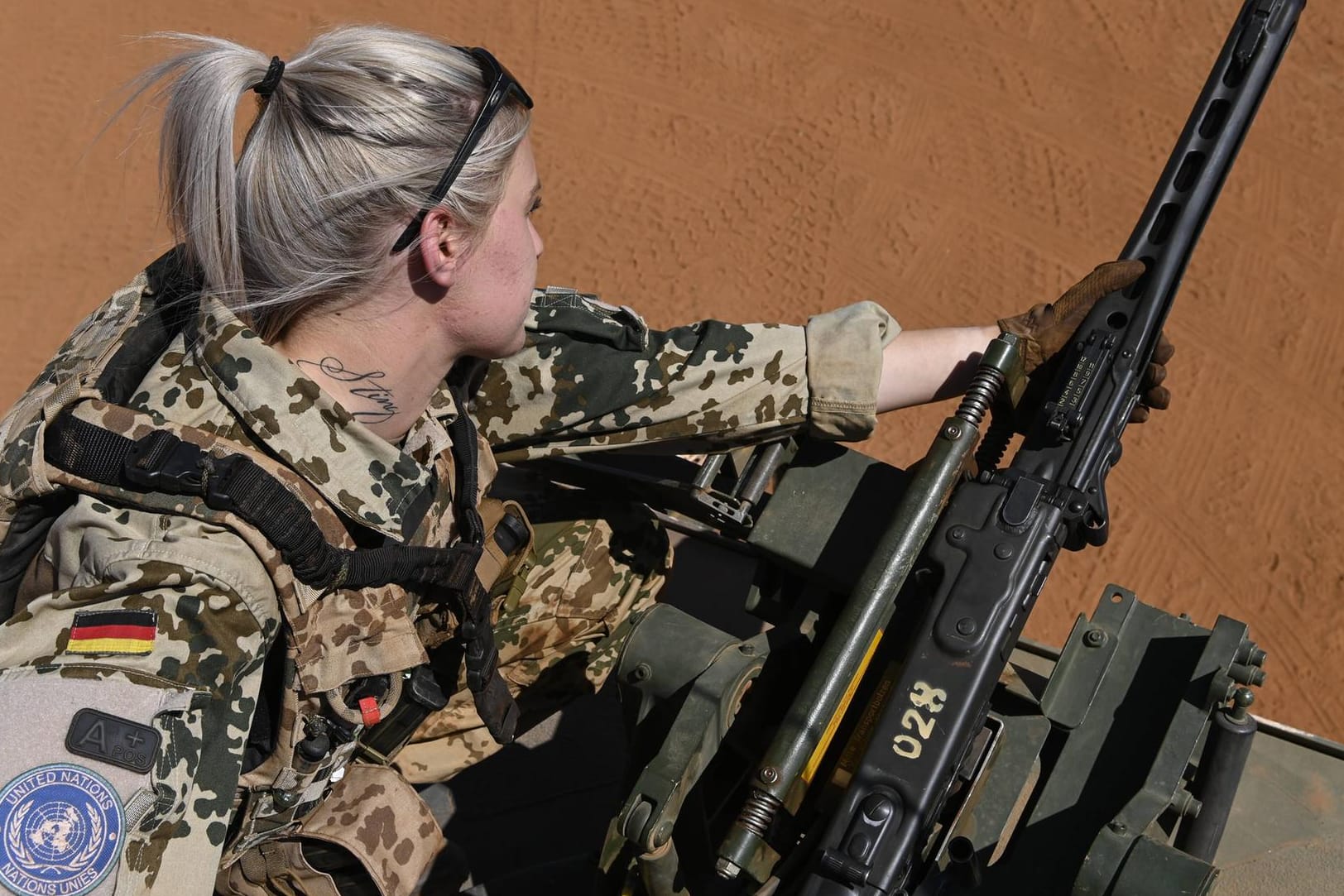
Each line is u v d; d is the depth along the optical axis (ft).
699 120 18.61
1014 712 5.63
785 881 5.01
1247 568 13.47
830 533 5.71
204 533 3.67
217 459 3.74
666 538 6.64
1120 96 18.22
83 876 3.33
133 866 3.42
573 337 5.41
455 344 4.48
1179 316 15.58
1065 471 5.19
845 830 4.53
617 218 17.52
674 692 5.18
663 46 19.60
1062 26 19.11
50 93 19.35
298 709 4.22
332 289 4.12
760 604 6.08
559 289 5.47
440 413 5.00
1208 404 14.79
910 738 4.64
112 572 3.59
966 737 4.73
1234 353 15.21
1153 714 5.46
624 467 6.22
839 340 5.56
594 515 6.32
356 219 3.95
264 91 3.93
